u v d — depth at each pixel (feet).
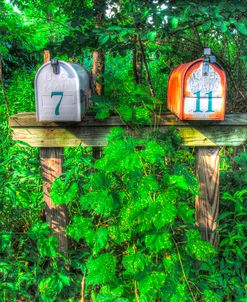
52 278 6.05
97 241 5.42
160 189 5.24
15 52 19.04
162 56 10.29
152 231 5.15
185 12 5.93
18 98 13.33
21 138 6.68
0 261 6.13
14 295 5.97
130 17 6.97
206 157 6.93
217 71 5.75
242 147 10.99
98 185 5.44
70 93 5.79
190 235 5.55
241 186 8.34
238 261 6.80
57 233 6.94
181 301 5.10
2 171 6.70
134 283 5.45
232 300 6.51
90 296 6.46
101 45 7.40
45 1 10.67
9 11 15.25
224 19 6.45
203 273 6.78
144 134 6.52
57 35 14.80
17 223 7.38
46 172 6.83
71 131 6.66
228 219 7.36
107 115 6.24
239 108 10.94
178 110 5.97
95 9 7.66
